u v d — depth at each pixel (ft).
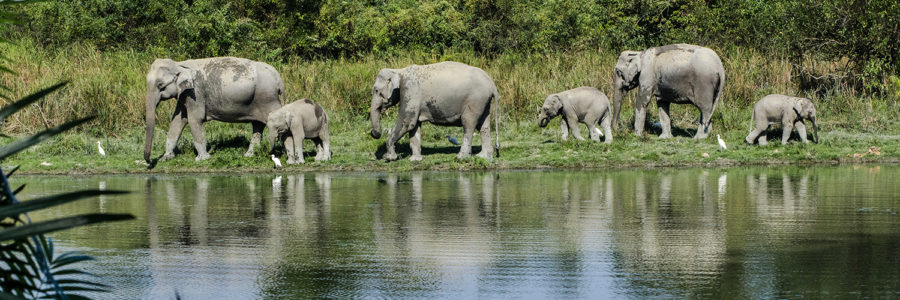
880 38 71.87
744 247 25.64
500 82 73.92
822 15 74.64
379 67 78.69
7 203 7.50
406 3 104.53
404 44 97.86
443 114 54.29
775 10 78.43
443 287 21.01
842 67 75.15
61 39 87.61
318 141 56.44
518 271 22.72
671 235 27.86
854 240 26.53
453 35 98.94
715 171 50.62
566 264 23.53
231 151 58.90
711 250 25.29
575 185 43.47
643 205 35.24
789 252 24.81
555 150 57.88
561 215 32.65
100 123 65.16
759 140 58.90
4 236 6.45
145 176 51.60
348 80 73.92
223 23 85.76
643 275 22.06
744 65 73.97
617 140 60.34
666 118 62.90
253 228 30.40
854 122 65.31
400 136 54.80
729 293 20.01
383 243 27.12
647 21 91.30
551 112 59.93
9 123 63.41
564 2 97.09
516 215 32.81
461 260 24.27
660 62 61.82
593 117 59.52
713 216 31.94
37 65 72.54
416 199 38.22
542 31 94.84
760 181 44.16
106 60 78.79
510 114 70.13
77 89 66.69
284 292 20.80
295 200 38.32
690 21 85.66
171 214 34.12
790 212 32.68
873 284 20.71
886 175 46.75
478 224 30.68
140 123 66.69
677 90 61.16
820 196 37.45
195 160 55.77
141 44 90.07
